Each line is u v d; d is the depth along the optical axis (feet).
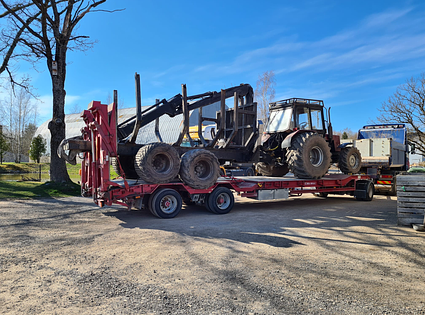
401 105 85.25
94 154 21.93
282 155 33.78
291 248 15.57
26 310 9.05
